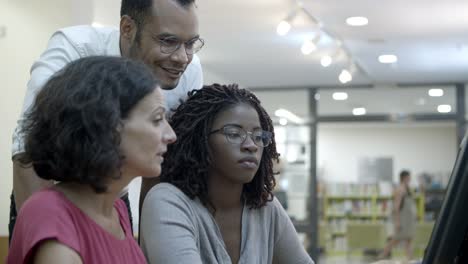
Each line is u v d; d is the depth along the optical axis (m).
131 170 1.17
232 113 1.55
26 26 5.10
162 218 1.47
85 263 1.11
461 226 1.23
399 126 14.26
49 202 1.11
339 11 6.52
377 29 7.23
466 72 9.66
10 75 5.09
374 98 10.90
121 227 1.26
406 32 7.34
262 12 6.52
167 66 1.64
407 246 11.50
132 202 1.78
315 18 6.80
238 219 1.59
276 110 11.18
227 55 8.62
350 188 13.20
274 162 1.64
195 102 1.56
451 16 6.64
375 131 14.38
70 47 1.69
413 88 10.72
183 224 1.47
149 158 1.17
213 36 7.59
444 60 8.84
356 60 8.92
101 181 1.13
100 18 6.21
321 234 12.93
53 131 1.11
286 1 6.14
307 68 9.43
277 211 1.67
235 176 1.53
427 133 14.13
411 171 14.17
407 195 11.51
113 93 1.12
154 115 1.18
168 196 1.51
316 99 11.06
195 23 1.65
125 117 1.14
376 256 12.60
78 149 1.09
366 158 14.40
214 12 6.55
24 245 1.07
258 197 1.61
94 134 1.09
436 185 13.48
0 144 5.02
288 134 11.16
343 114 11.01
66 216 1.10
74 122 1.10
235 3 6.21
